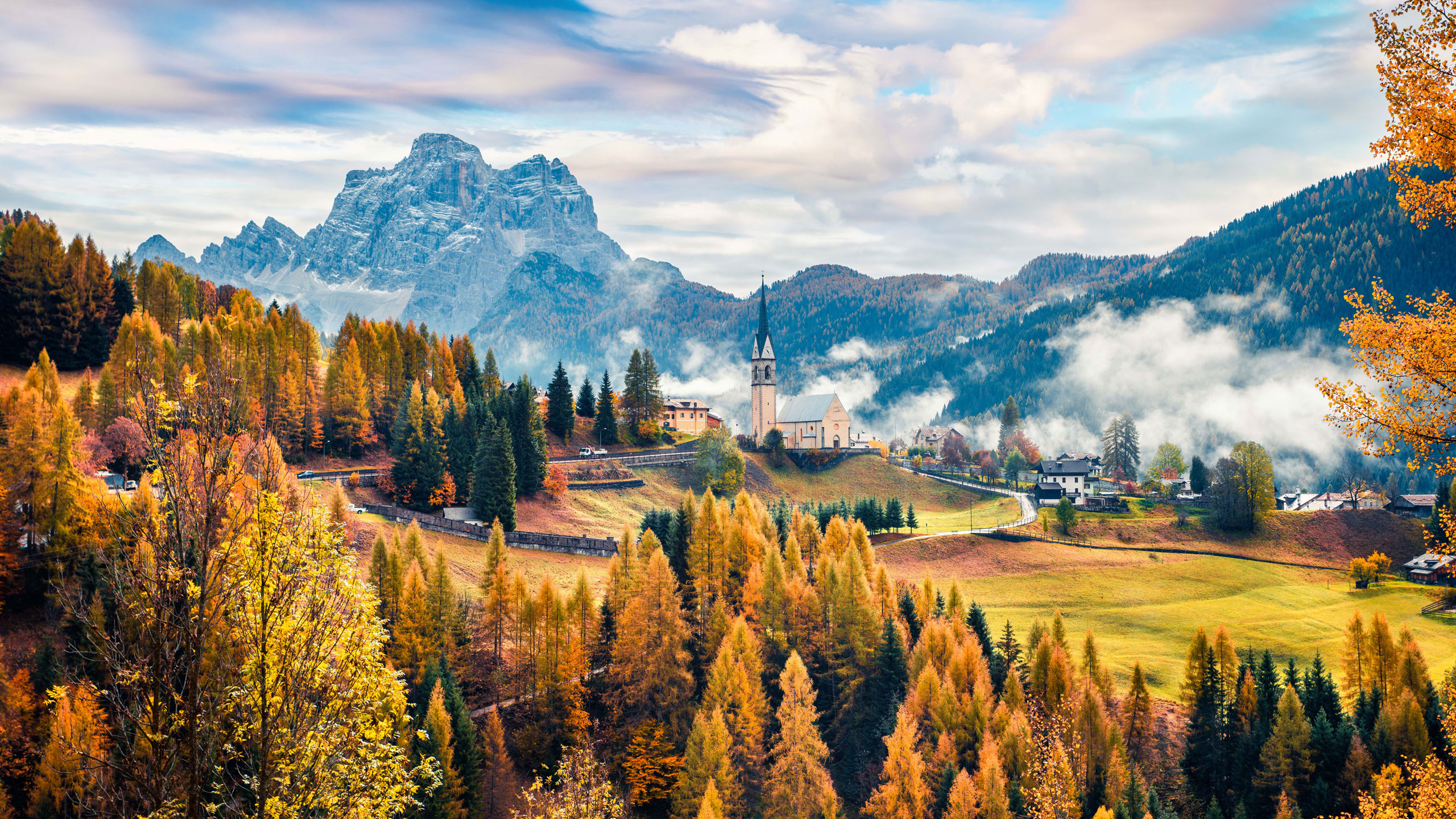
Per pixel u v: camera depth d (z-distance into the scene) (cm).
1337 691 10131
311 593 2150
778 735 7444
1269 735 8494
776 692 8644
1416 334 1953
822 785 6719
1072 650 11531
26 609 6988
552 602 7738
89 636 1909
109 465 10819
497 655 8156
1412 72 1930
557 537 11756
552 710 7544
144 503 1969
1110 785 7350
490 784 6662
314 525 2272
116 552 1941
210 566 1881
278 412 13688
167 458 1905
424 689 6762
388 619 7475
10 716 5588
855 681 8550
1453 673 8850
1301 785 7962
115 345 12038
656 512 12794
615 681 7862
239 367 12656
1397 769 6644
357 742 2270
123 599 1877
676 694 7788
